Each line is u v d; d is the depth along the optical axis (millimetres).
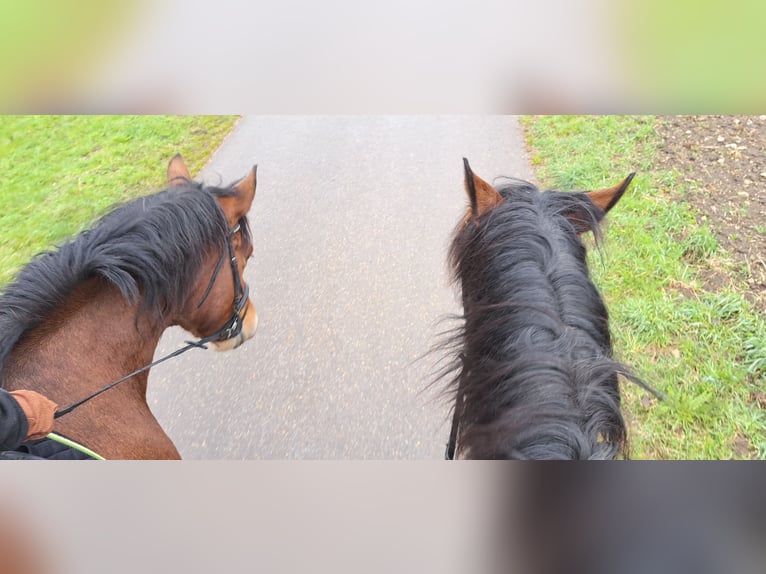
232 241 2812
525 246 2008
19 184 6660
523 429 1601
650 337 3955
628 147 5762
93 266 2242
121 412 2279
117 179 6453
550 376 1662
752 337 3783
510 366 1734
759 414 3441
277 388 3998
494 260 2041
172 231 2406
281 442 3658
